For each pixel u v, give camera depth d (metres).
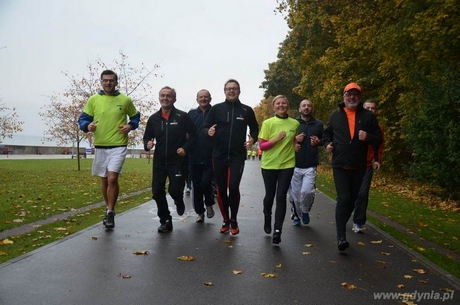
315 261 5.46
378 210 10.37
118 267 4.95
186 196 12.48
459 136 11.87
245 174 24.73
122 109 7.18
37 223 7.64
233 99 6.66
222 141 6.70
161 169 7.20
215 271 4.92
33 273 4.66
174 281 4.53
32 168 26.31
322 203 11.51
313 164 7.83
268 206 6.63
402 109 16.36
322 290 4.38
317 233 7.29
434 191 15.24
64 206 9.84
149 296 4.09
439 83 13.30
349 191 5.97
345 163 5.92
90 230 6.95
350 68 20.03
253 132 6.93
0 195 11.87
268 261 5.41
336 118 6.09
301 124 7.88
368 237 7.03
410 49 14.21
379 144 6.04
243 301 4.03
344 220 5.98
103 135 7.09
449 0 11.31
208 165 7.93
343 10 15.70
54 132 27.47
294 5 18.53
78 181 16.95
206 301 4.00
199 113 8.61
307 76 26.56
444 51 13.14
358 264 5.36
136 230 7.05
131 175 21.44
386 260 5.58
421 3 13.12
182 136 7.20
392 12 14.45
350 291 4.36
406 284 4.61
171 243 6.21
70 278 4.53
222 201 7.00
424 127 13.31
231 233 6.89
